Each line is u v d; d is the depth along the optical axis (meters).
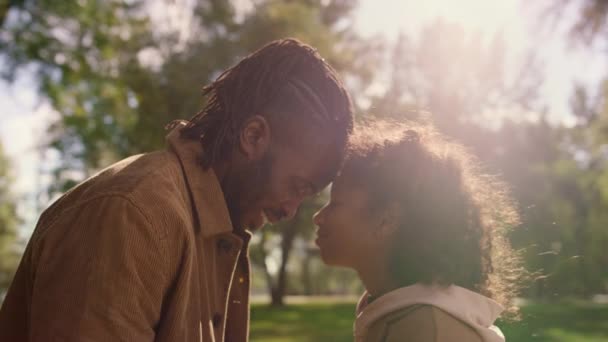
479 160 2.12
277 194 1.56
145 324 1.29
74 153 15.92
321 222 1.90
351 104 1.60
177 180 1.45
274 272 33.44
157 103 15.45
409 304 1.66
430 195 1.76
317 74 1.54
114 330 1.22
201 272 1.49
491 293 1.88
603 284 34.00
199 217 1.48
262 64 1.52
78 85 13.12
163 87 15.59
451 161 1.83
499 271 1.96
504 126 32.16
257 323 16.50
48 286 1.25
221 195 1.52
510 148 31.64
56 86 12.66
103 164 16.70
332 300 36.31
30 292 1.39
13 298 1.50
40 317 1.23
